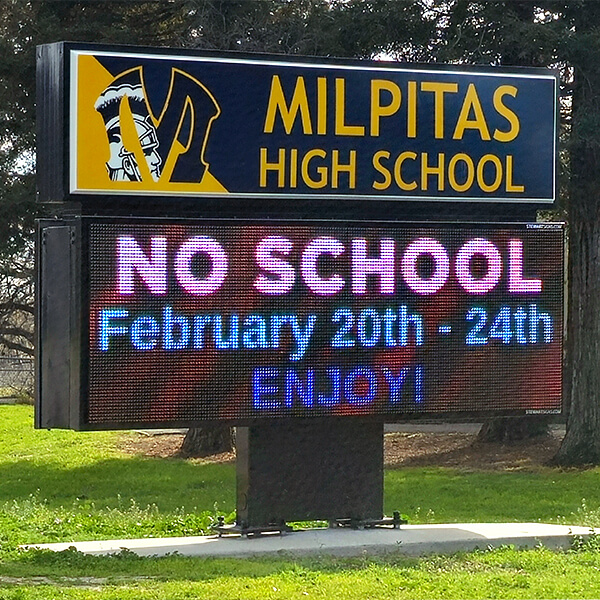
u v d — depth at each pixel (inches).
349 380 475.5
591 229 935.0
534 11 924.6
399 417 481.7
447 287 489.1
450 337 489.1
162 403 450.9
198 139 462.0
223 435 1083.9
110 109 450.3
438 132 494.3
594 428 947.3
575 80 903.1
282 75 474.0
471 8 896.3
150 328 449.4
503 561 477.1
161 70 457.4
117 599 385.1
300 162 475.5
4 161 908.0
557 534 525.3
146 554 480.4
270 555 476.4
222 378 458.6
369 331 478.6
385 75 487.5
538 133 507.2
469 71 498.6
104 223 444.1
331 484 507.2
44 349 462.3
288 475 500.7
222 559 467.8
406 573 444.8
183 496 858.1
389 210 490.0
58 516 659.4
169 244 452.8
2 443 1188.5
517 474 925.2
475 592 415.5
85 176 446.6
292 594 400.5
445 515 728.3
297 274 469.1
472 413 491.2
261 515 498.3
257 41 911.7
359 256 477.7
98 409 442.3
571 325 1002.7
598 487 853.2
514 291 497.7
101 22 948.0
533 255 500.4
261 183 469.7
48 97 457.7
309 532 506.3
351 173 481.7
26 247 932.6
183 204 460.8
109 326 444.1
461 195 496.4
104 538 557.6
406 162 489.7
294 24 914.7
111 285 444.8
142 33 986.1
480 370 492.7
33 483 944.3
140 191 453.7
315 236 471.8
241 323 461.1
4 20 920.9
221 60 465.1
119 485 920.9
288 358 467.2
